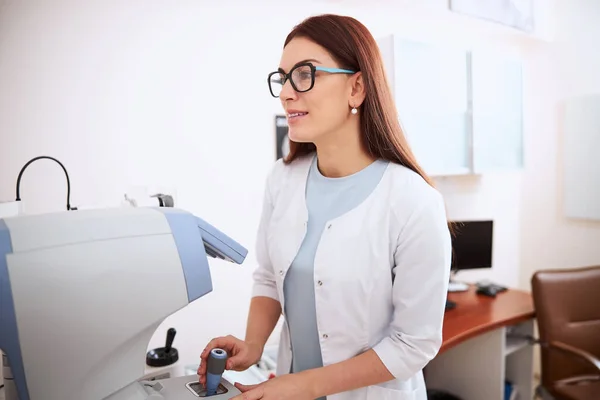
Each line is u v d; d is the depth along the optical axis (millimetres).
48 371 495
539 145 2895
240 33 1840
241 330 1902
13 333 464
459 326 1775
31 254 473
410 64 1875
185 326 1757
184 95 1717
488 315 1923
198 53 1740
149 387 680
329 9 2086
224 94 1814
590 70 2605
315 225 977
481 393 1985
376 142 942
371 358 846
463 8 2348
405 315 859
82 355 513
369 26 2215
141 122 1628
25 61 1403
